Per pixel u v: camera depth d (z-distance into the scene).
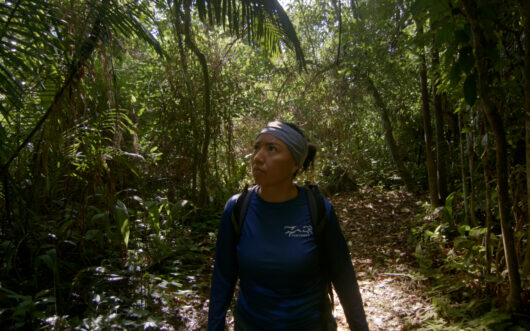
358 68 6.21
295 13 7.45
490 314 2.47
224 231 1.35
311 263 1.24
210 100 5.58
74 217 3.25
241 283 1.32
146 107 5.45
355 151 8.95
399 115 8.90
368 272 4.07
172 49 5.18
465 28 1.78
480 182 3.60
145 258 3.53
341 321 2.93
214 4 3.47
